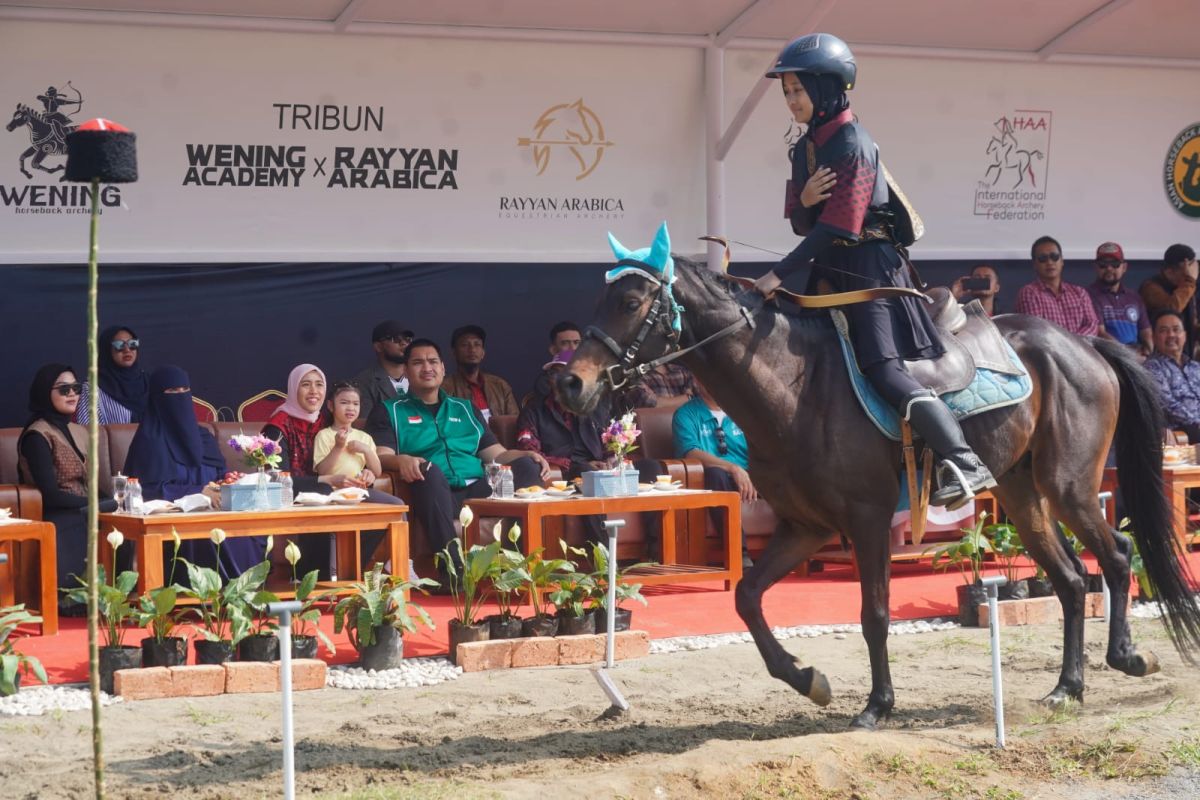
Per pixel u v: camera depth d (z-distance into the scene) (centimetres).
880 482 666
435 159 1388
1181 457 1228
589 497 1050
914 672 833
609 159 1443
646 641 874
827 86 669
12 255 1262
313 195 1353
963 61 1560
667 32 1430
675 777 566
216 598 805
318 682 786
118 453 1074
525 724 705
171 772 610
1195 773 599
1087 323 1502
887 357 661
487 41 1391
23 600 942
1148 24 1523
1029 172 1600
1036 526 759
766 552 694
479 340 1353
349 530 966
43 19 1251
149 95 1295
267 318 1366
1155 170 1656
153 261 1305
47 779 599
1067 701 726
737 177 1487
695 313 645
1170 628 775
